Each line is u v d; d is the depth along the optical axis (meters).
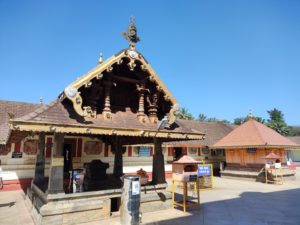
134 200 6.73
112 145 12.84
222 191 13.28
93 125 6.87
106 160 16.16
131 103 8.98
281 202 10.23
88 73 7.01
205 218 7.63
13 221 7.50
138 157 18.12
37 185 8.95
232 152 20.56
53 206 6.54
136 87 8.77
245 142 19.34
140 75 8.61
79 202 6.95
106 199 7.44
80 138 15.45
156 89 8.62
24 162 13.72
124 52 7.71
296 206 9.45
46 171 13.91
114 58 7.49
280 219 7.61
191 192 12.83
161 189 8.84
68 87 6.62
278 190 13.68
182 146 20.33
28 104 17.02
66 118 6.78
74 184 7.80
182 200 10.20
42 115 6.48
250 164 18.83
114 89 8.59
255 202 10.22
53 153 6.93
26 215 8.20
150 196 8.40
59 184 6.82
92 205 7.09
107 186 8.97
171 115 8.49
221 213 8.28
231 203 9.98
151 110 8.80
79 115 7.06
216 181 18.19
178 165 8.79
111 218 7.35
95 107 7.57
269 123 45.75
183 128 9.01
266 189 14.05
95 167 9.59
